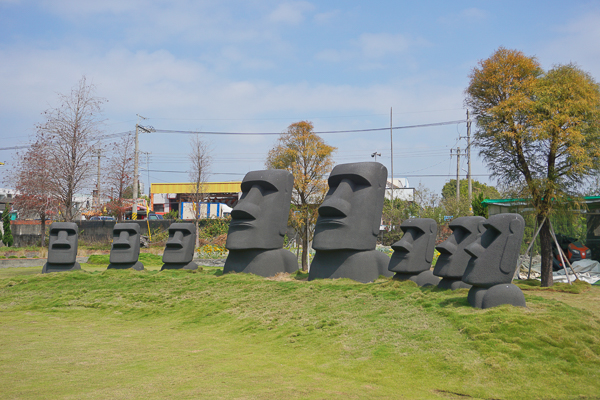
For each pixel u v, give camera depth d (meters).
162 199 53.34
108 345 9.91
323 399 6.31
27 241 38.16
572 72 16.03
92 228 37.00
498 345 7.56
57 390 6.79
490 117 17.19
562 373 6.81
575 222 17.14
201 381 7.20
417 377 7.07
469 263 9.87
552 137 15.74
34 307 14.58
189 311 13.16
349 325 9.80
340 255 14.73
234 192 50.62
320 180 22.67
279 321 11.05
